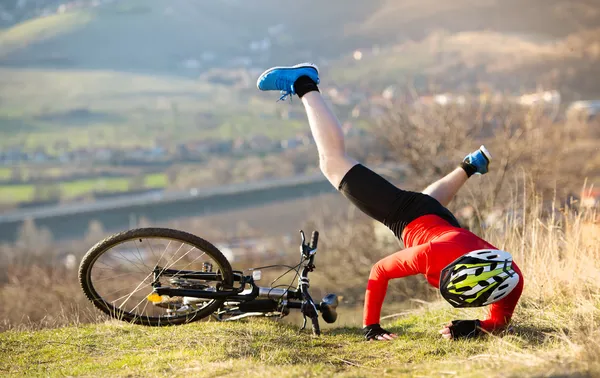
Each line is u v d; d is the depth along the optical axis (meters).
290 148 118.12
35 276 13.60
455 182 4.05
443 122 12.16
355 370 3.10
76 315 4.77
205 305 4.20
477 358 3.13
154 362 3.36
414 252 3.45
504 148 10.24
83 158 153.12
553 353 3.02
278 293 4.19
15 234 84.25
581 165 10.55
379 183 3.81
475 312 4.35
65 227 88.50
